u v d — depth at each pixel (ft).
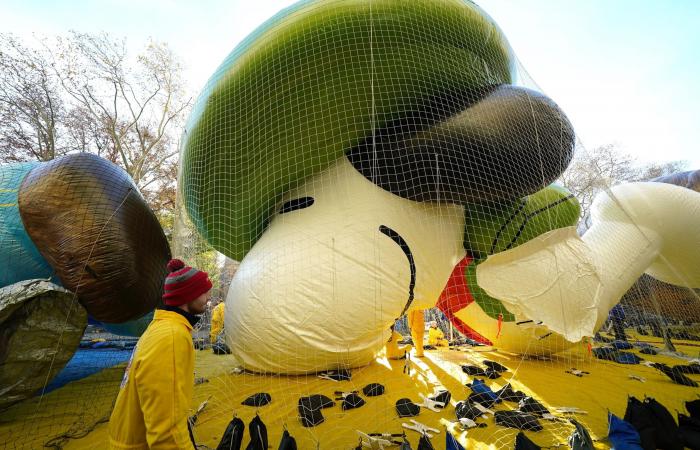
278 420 11.79
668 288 30.14
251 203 18.65
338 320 15.14
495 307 20.45
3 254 13.74
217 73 16.57
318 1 14.94
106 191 14.44
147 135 60.64
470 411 11.77
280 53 14.85
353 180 16.97
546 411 12.03
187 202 19.56
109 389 16.34
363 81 15.83
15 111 47.57
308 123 16.37
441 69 16.29
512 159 15.25
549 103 16.34
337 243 15.66
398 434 10.32
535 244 17.38
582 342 22.41
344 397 13.50
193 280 5.74
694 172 34.40
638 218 21.31
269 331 15.52
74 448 10.17
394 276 15.84
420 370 19.03
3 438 10.87
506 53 18.78
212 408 13.03
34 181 13.82
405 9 14.89
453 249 18.42
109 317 14.11
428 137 15.19
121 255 13.83
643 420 9.58
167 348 4.92
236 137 16.93
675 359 23.29
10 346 11.12
